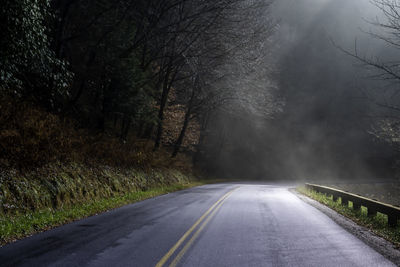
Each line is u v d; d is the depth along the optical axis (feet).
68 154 46.44
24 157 36.58
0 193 30.96
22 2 34.35
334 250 24.80
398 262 22.18
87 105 75.25
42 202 35.32
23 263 19.99
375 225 34.99
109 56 72.33
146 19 88.53
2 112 39.55
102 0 78.13
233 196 63.67
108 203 45.16
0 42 35.50
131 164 68.95
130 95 73.36
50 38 55.93
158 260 21.13
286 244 26.25
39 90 54.90
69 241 25.52
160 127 99.04
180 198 58.23
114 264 20.18
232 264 20.86
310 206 51.42
